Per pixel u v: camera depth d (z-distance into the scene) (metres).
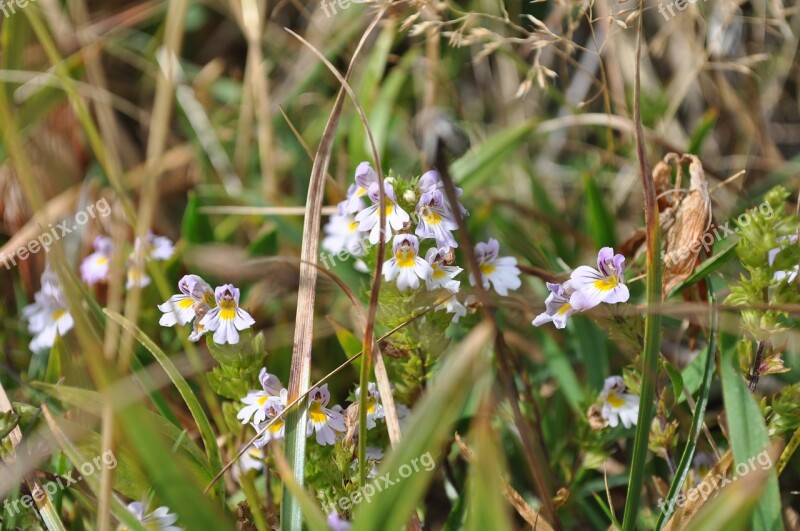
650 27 0.65
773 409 0.50
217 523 0.46
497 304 0.51
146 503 0.49
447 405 0.45
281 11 0.69
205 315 0.50
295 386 0.50
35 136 0.62
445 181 0.50
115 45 0.67
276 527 0.50
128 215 0.56
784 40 0.64
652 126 0.63
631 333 0.50
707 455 0.53
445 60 0.67
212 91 0.69
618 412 0.52
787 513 0.52
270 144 0.62
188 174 0.65
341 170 0.63
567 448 0.55
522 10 0.65
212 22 0.73
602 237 0.58
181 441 0.50
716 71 0.63
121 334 0.54
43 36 0.57
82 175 0.63
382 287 0.50
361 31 0.66
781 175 0.62
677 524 0.49
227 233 0.62
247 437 0.52
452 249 0.51
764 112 0.65
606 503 0.54
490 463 0.45
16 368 0.58
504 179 0.66
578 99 0.66
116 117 0.66
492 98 0.70
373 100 0.62
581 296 0.49
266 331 0.58
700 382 0.52
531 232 0.62
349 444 0.50
